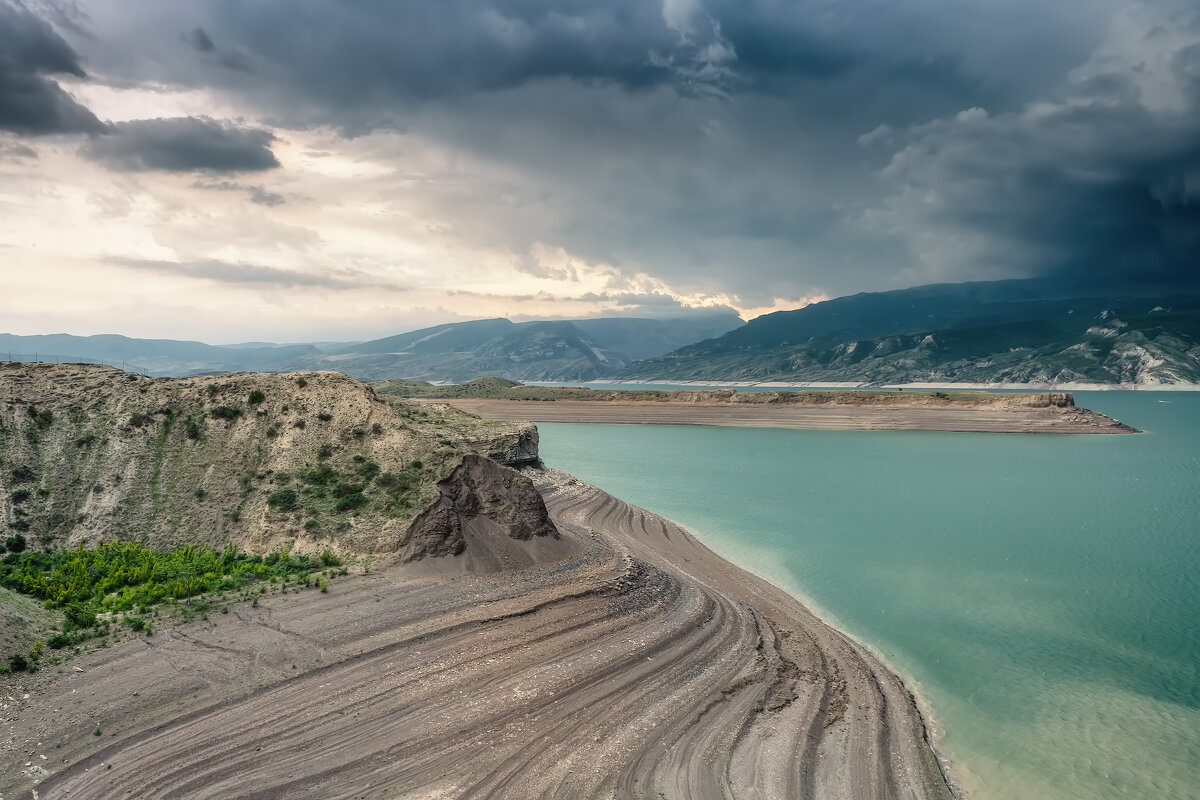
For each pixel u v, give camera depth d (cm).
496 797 2283
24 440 4869
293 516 4606
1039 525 6856
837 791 2491
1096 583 5025
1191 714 3184
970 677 3553
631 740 2702
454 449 5150
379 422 5422
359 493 4791
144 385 5600
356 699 2811
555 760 2527
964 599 4712
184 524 4609
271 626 3331
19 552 4169
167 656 2988
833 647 3831
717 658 3519
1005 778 2686
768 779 2522
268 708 2697
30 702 2564
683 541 6103
